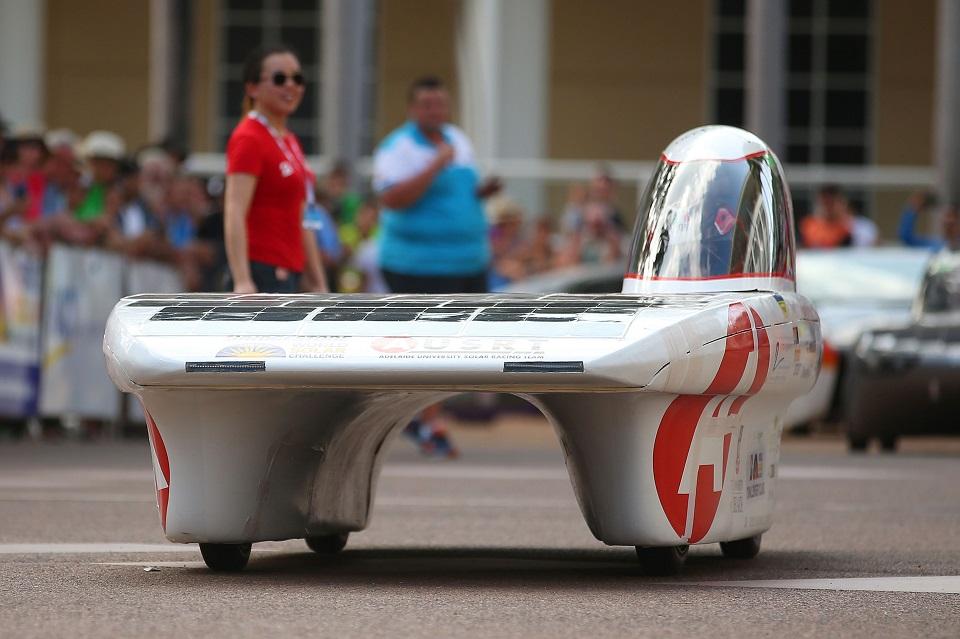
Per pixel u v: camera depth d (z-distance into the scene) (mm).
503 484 26953
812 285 46250
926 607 13539
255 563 16406
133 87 85625
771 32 60125
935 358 36844
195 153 85562
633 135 84812
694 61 84750
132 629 12156
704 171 16375
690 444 14625
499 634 12031
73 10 85375
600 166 52688
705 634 12117
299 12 85438
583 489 14797
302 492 15656
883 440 39375
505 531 19828
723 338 14383
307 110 85375
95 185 39062
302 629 12195
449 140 31641
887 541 18922
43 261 36750
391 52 84625
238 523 14992
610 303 14305
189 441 14898
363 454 16625
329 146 59344
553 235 60531
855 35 84625
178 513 15016
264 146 20219
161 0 60625
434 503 23484
